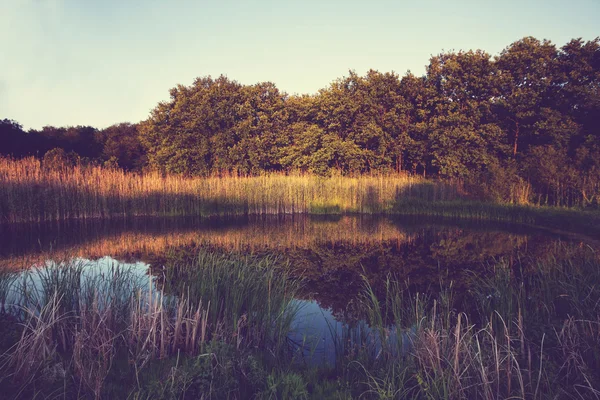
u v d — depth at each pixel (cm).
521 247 1207
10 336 484
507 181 2109
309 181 2433
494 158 2441
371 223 1897
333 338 546
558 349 464
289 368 470
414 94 2803
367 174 2772
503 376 413
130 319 528
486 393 367
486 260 1059
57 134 4241
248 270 719
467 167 2517
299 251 1224
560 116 2350
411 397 389
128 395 379
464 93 2591
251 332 568
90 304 575
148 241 1374
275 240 1419
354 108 2708
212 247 1264
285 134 2970
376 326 554
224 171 2781
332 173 2648
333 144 2648
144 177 2211
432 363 407
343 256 1158
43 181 1831
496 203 2008
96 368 433
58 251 1180
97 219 1939
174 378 400
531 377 417
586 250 1063
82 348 454
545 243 1247
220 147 2745
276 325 567
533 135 2558
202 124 2766
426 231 1627
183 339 525
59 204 1858
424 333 459
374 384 425
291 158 2847
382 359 476
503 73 2566
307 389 426
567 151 2169
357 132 2770
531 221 1708
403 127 2819
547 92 2517
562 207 1745
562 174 1859
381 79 2825
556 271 741
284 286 709
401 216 2184
